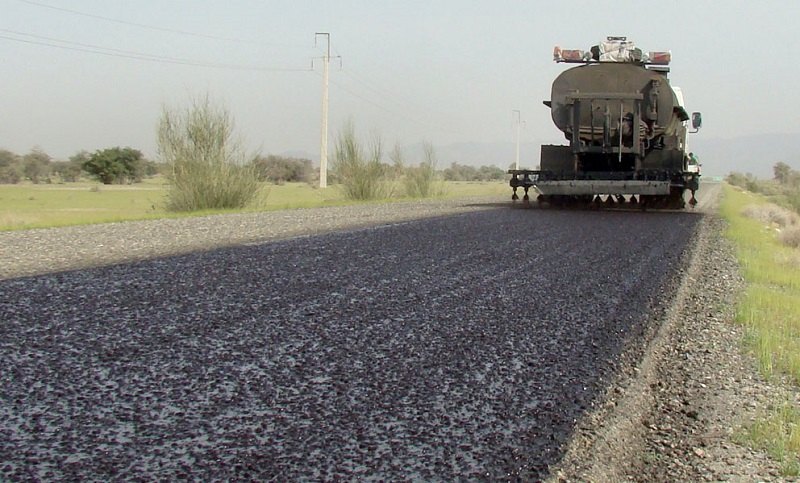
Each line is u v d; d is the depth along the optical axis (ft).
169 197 105.50
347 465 14.20
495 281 37.06
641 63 88.94
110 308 27.81
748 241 66.69
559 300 32.73
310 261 42.32
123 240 53.06
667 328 28.50
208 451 14.55
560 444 15.97
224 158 106.11
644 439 17.28
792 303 36.94
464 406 18.04
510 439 16.08
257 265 40.16
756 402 20.43
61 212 130.82
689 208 106.11
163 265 39.60
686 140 98.68
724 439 17.47
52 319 25.68
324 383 19.31
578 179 89.81
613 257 48.57
